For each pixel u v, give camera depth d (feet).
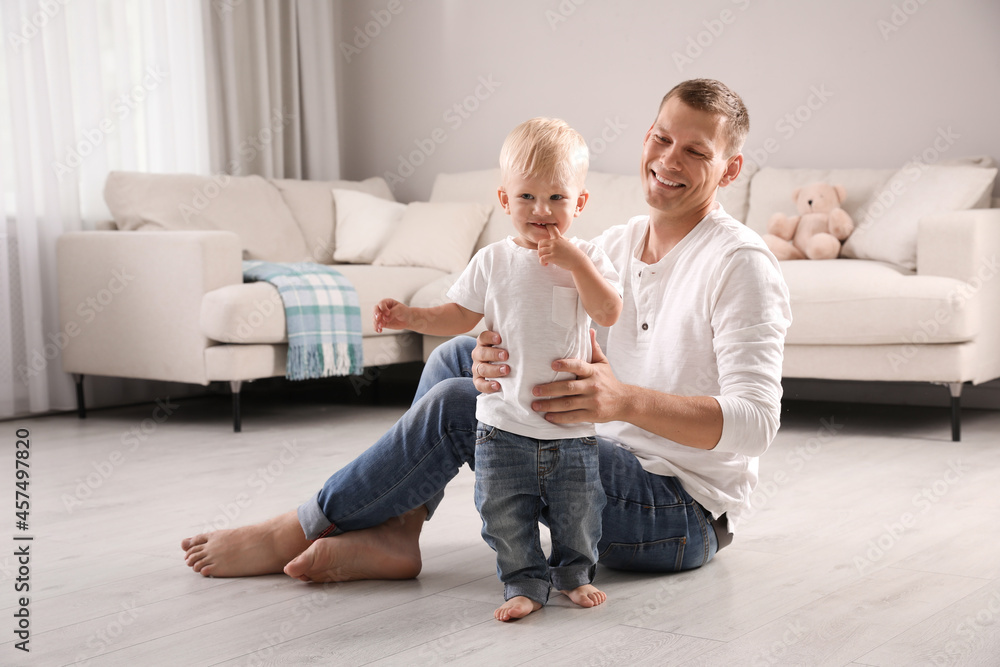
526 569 4.48
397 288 11.98
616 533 4.83
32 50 11.51
